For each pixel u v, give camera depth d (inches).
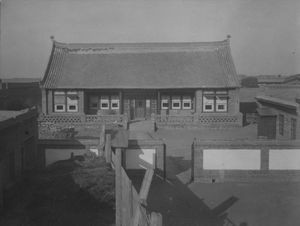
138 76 1072.2
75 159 506.0
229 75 1052.5
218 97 1048.2
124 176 316.8
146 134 883.4
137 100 1104.2
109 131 679.1
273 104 821.2
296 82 940.6
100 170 433.4
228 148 529.7
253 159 532.7
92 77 1071.6
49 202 379.6
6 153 412.8
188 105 1099.9
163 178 537.3
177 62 1117.1
